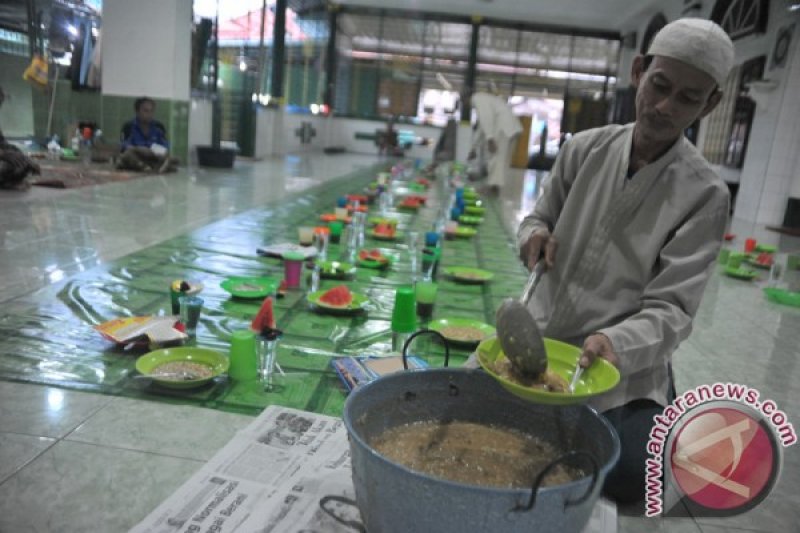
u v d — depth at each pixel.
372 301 2.84
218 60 8.91
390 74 14.56
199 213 4.70
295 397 1.88
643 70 1.49
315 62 13.43
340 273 3.18
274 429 1.66
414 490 0.98
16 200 4.60
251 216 4.73
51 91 8.37
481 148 9.43
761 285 4.11
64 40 8.29
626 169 1.55
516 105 14.79
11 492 1.35
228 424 1.71
